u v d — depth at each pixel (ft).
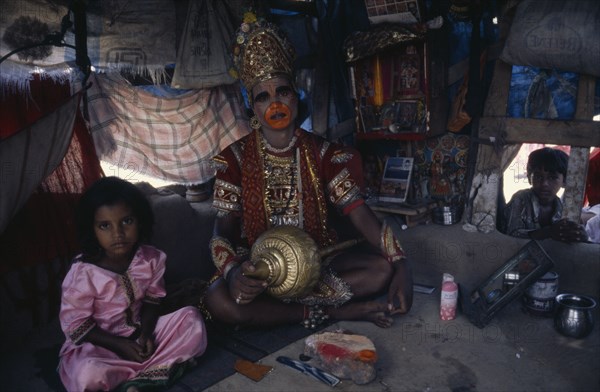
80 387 7.95
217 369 8.87
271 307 9.95
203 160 12.10
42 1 9.32
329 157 10.49
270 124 10.00
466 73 12.42
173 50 11.23
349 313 10.39
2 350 9.58
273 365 8.92
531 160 11.80
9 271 9.53
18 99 9.47
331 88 13.70
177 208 12.21
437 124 12.50
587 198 14.30
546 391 7.98
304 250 9.12
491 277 10.89
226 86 12.30
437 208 12.95
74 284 8.40
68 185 10.16
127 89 11.14
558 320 9.70
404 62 12.55
